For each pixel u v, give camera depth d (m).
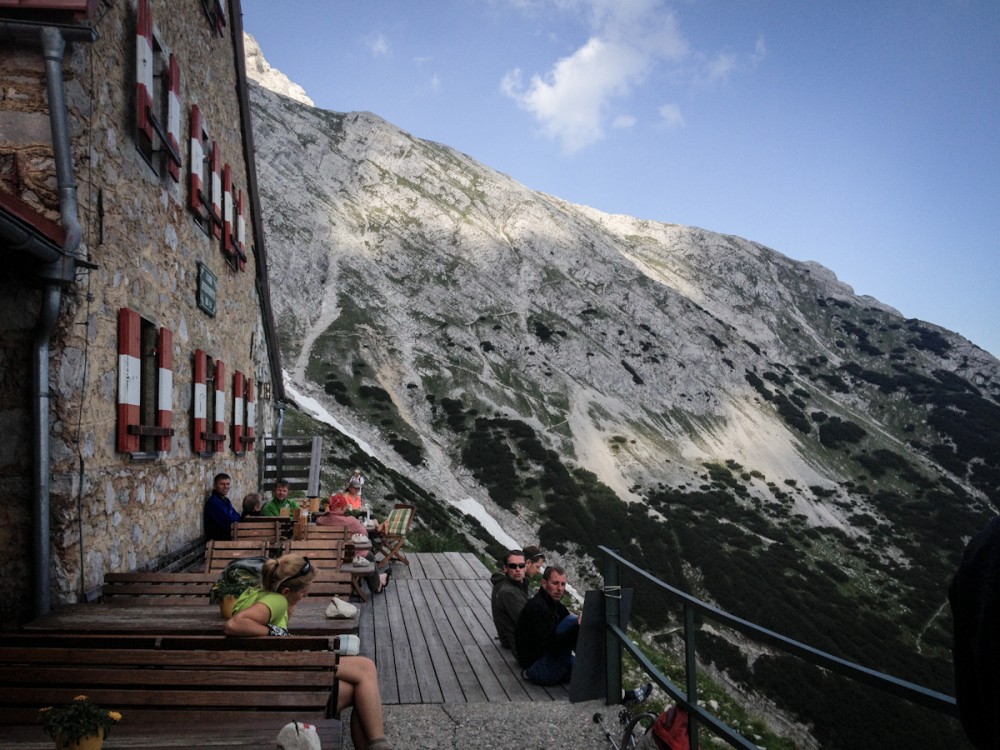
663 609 52.59
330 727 3.56
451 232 142.50
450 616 9.38
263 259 17.30
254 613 4.20
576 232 149.75
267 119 157.25
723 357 127.69
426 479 74.56
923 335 162.12
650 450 96.06
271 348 20.12
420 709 5.90
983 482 106.62
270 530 10.32
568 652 6.74
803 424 114.88
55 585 6.00
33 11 6.09
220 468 12.16
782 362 144.88
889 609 65.19
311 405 84.69
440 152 175.88
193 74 10.52
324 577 7.51
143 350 8.04
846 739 38.03
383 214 145.25
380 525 12.86
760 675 43.66
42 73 6.27
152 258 8.33
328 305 114.62
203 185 10.90
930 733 37.47
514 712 5.80
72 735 2.93
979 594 1.55
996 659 1.50
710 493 87.00
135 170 7.70
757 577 64.56
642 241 195.88
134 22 7.61
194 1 10.53
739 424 111.12
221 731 3.50
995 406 129.50
